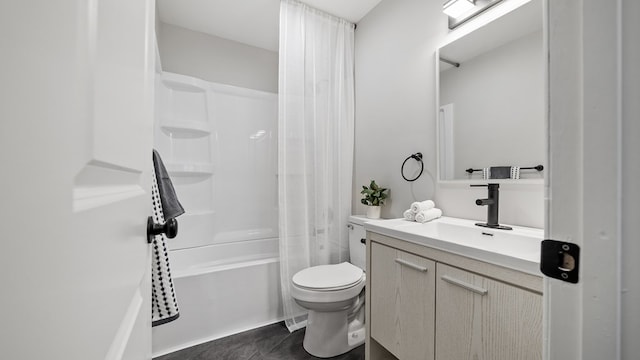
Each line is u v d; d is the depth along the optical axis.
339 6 2.07
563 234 0.33
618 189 0.28
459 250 0.92
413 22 1.75
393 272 1.22
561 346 0.33
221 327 1.76
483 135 1.34
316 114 2.06
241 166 2.42
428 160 1.64
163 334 1.58
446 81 1.52
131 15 0.43
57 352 0.21
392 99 1.91
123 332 0.39
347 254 2.17
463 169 1.43
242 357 1.54
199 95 2.24
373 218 1.88
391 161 1.92
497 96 1.28
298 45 1.99
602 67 0.29
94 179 0.28
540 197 1.14
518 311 0.77
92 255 0.27
